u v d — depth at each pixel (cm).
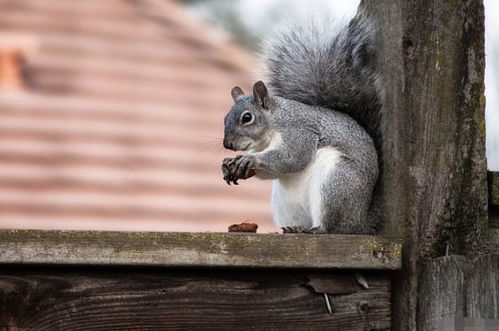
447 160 614
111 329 577
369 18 690
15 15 1897
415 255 605
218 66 1870
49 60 1791
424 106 619
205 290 587
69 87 1734
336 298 596
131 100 1719
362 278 598
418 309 597
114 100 1712
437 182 613
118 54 1844
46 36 1856
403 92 623
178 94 1758
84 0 1970
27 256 565
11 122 1622
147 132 1641
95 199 1484
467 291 567
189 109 1719
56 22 1902
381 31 662
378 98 691
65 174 1527
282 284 593
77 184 1509
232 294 588
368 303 598
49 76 1755
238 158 775
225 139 856
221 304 587
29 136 1598
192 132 1655
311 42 803
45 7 1930
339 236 589
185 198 1502
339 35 796
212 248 577
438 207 611
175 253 574
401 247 595
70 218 1447
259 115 841
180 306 584
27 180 1505
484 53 622
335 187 724
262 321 588
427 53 621
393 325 604
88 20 1923
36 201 1469
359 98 753
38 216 1445
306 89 809
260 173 793
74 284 578
